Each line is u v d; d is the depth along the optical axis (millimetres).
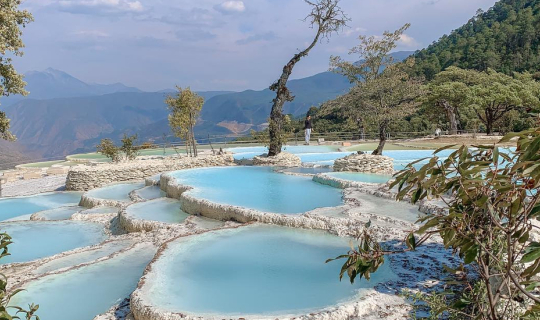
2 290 3672
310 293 7598
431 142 37062
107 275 9555
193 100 29688
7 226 15180
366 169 20250
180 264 9109
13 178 28078
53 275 9539
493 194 3086
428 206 11906
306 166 24141
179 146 38969
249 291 7738
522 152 2607
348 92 24578
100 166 24219
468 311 5379
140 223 13453
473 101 41125
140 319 7164
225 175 20859
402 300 7082
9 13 17203
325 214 12117
